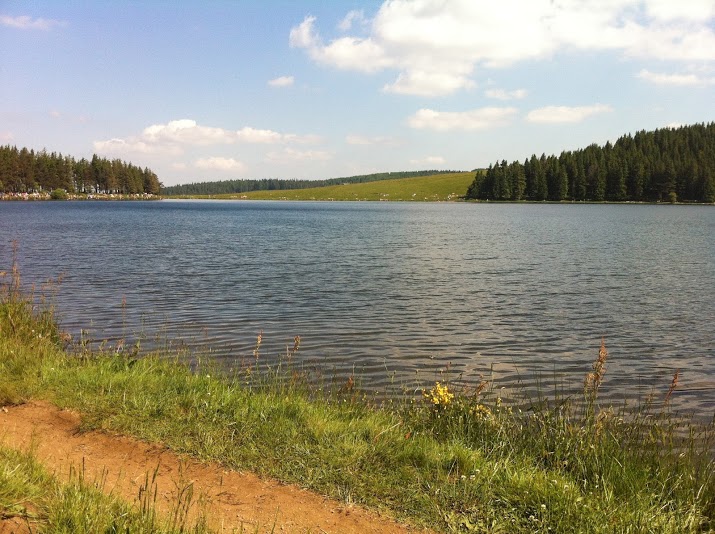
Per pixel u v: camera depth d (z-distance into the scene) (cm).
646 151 17662
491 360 1378
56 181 17488
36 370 850
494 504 536
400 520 507
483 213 11531
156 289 2338
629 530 486
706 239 5147
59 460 577
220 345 1445
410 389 1103
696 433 820
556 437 694
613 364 1363
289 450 630
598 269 3141
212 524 468
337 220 8944
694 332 1700
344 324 1733
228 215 10556
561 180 17138
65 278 2598
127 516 430
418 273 2958
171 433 666
